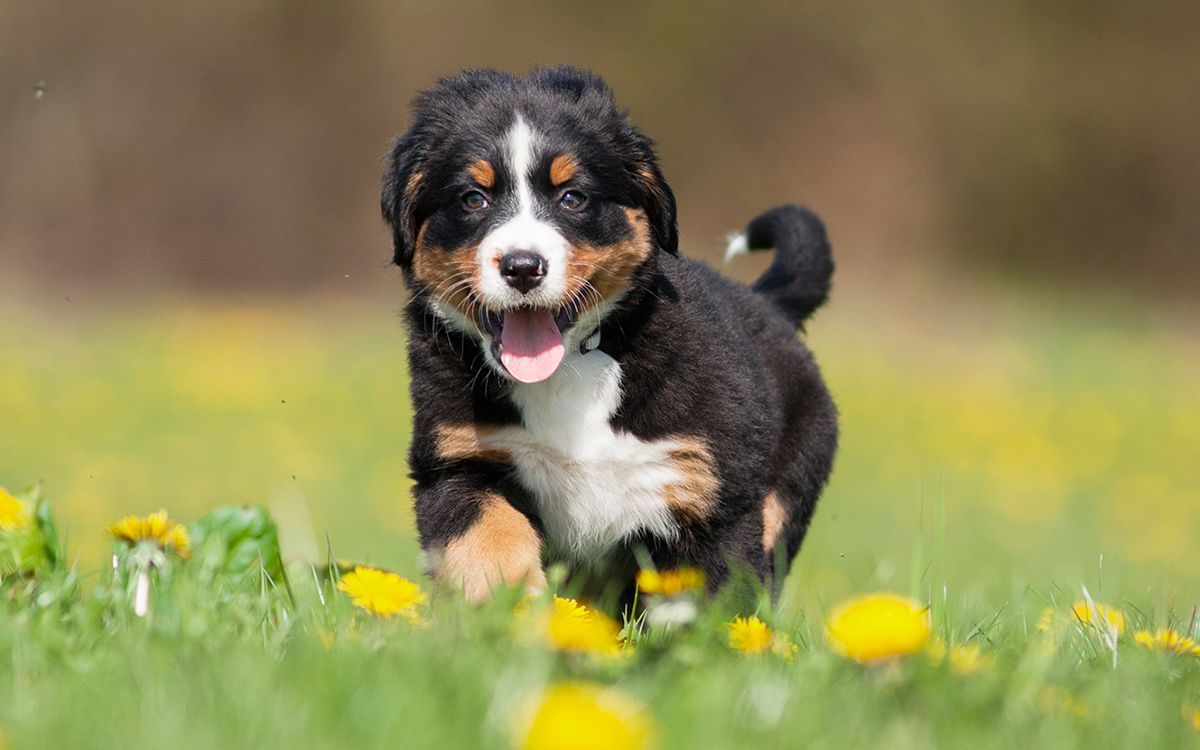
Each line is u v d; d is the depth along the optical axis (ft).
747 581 18.53
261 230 90.48
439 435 18.80
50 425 49.49
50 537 17.46
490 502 18.63
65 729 10.67
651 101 97.30
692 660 12.96
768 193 98.58
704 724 10.96
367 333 73.26
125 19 88.84
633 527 19.11
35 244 87.66
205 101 90.17
